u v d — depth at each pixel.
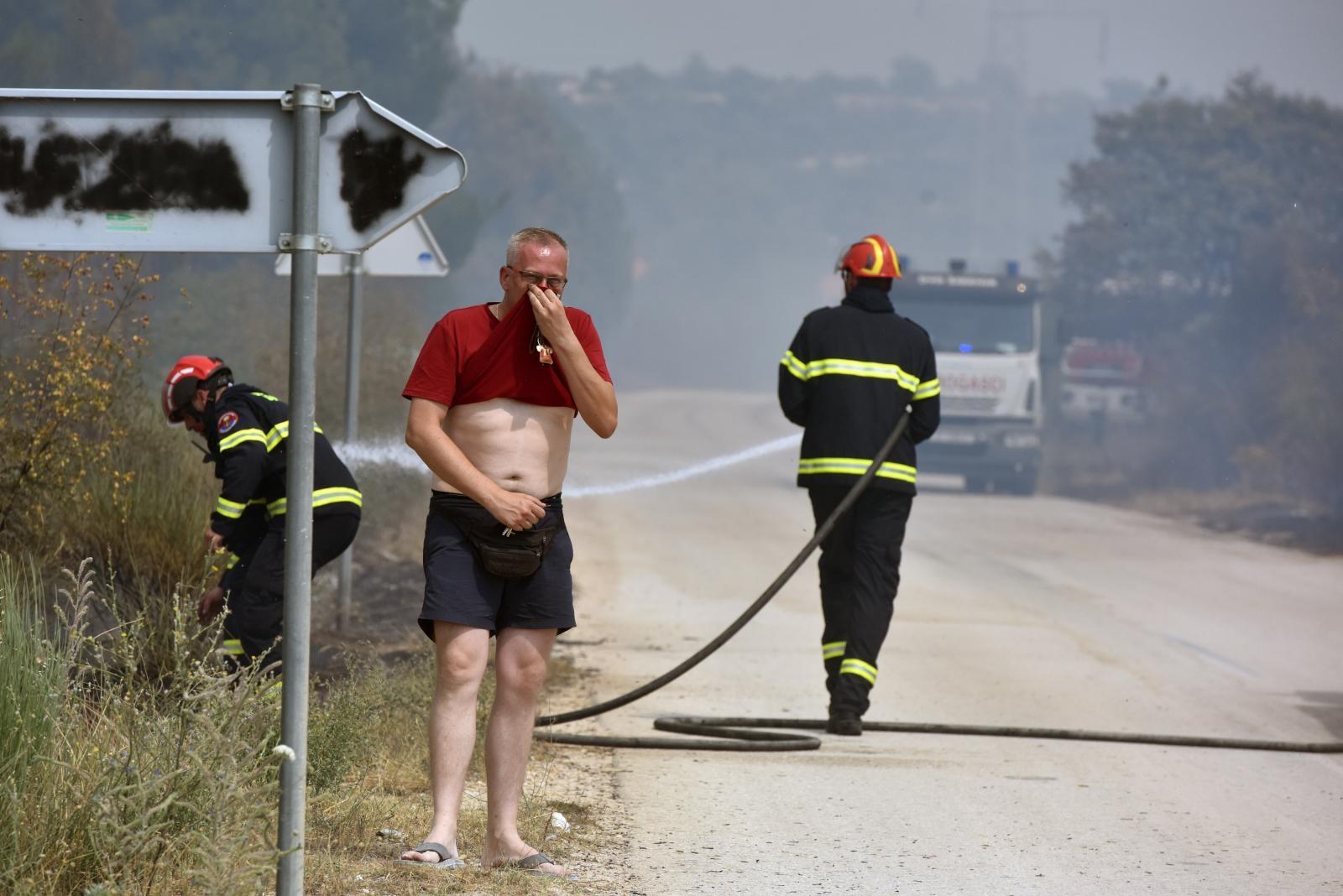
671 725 20.03
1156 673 25.70
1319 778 18.44
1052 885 13.64
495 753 12.82
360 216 9.47
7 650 12.28
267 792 10.65
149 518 19.67
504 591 12.77
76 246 9.45
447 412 12.72
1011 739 20.41
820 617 31.25
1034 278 70.50
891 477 20.69
